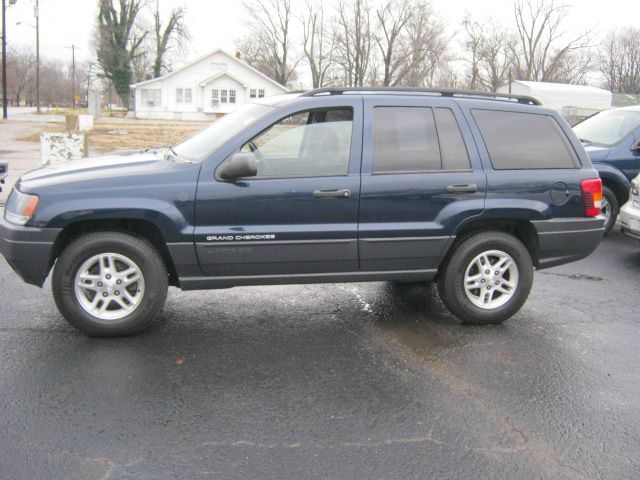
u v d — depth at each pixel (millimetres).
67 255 4336
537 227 4957
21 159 16031
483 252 4953
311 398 3734
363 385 3930
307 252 4586
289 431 3344
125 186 4332
